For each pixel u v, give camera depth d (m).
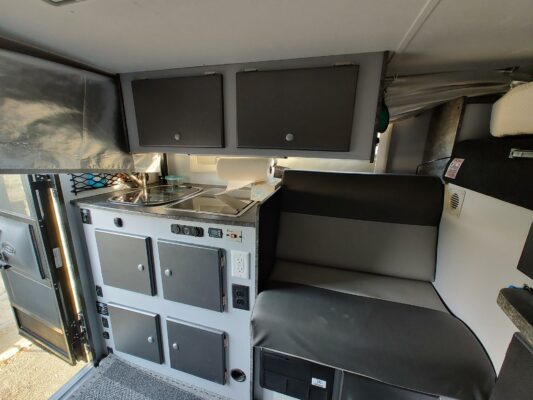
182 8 0.62
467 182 1.03
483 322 0.87
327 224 1.46
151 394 1.47
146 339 1.50
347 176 1.46
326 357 0.95
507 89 1.13
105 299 1.57
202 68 1.09
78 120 1.16
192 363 1.44
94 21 0.70
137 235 1.35
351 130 0.98
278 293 1.16
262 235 1.17
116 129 1.33
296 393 1.22
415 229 1.34
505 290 0.58
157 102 1.19
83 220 1.46
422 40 0.81
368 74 0.92
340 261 1.44
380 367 0.89
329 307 1.07
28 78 0.97
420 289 1.25
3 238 1.56
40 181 1.32
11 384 1.51
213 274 1.24
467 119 1.18
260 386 1.32
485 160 0.91
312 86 0.97
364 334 0.93
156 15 0.66
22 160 0.99
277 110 1.03
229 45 0.86
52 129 1.08
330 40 0.81
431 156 1.50
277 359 1.18
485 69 1.13
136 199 1.55
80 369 1.61
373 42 0.83
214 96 1.09
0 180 1.41
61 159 1.12
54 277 1.42
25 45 0.89
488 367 0.80
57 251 1.43
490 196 0.87
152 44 0.87
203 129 1.15
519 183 0.72
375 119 0.95
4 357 1.68
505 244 0.78
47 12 0.65
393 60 1.01
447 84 1.17
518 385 0.48
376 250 1.39
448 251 1.18
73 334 1.55
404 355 0.86
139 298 1.46
